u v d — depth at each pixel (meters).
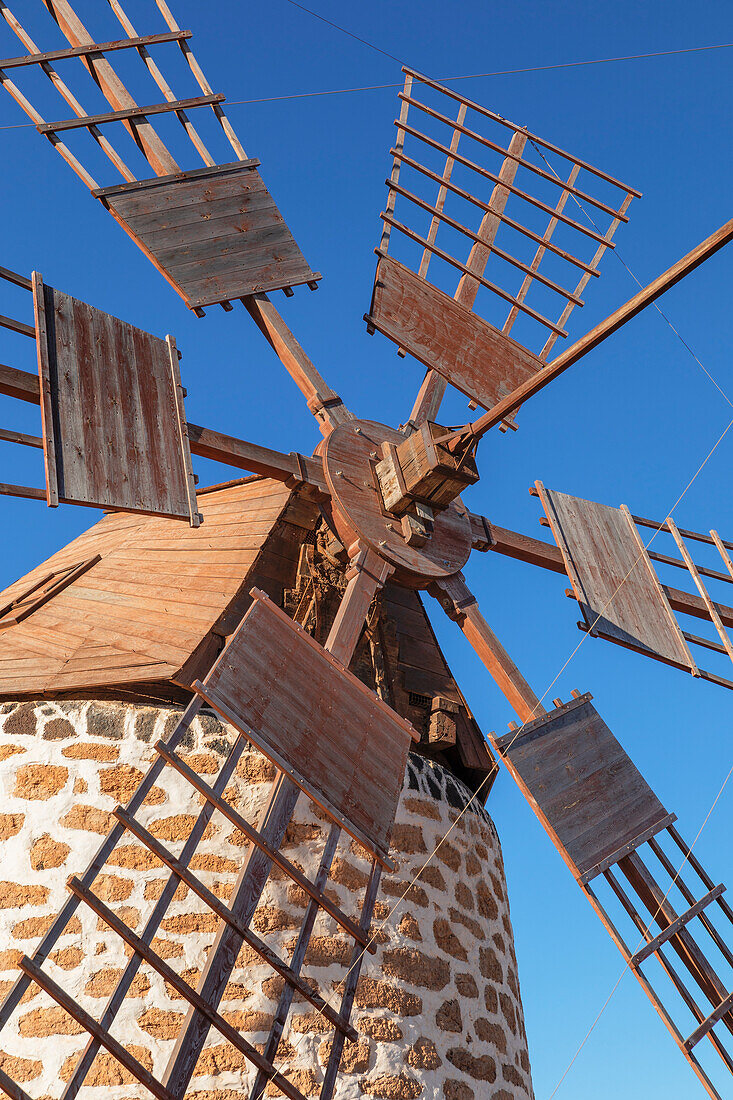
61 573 10.20
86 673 8.18
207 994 6.00
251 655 7.32
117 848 7.55
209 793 6.51
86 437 7.43
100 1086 6.89
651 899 8.20
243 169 9.97
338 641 8.12
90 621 9.01
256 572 8.86
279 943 7.50
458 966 8.25
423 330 10.34
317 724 7.43
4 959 7.27
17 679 8.30
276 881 7.72
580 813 8.33
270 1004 7.29
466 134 11.37
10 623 9.41
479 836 9.18
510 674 8.99
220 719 8.15
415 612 10.05
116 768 7.81
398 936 7.95
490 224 11.14
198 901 7.46
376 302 10.17
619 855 8.19
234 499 9.96
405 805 8.55
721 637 10.44
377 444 9.45
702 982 7.96
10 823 7.65
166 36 10.19
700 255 6.89
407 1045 7.56
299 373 9.52
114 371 7.93
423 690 9.53
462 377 10.35
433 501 8.88
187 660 7.99
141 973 7.19
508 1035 8.52
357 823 7.20
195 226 9.39
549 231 11.30
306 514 9.23
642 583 10.38
